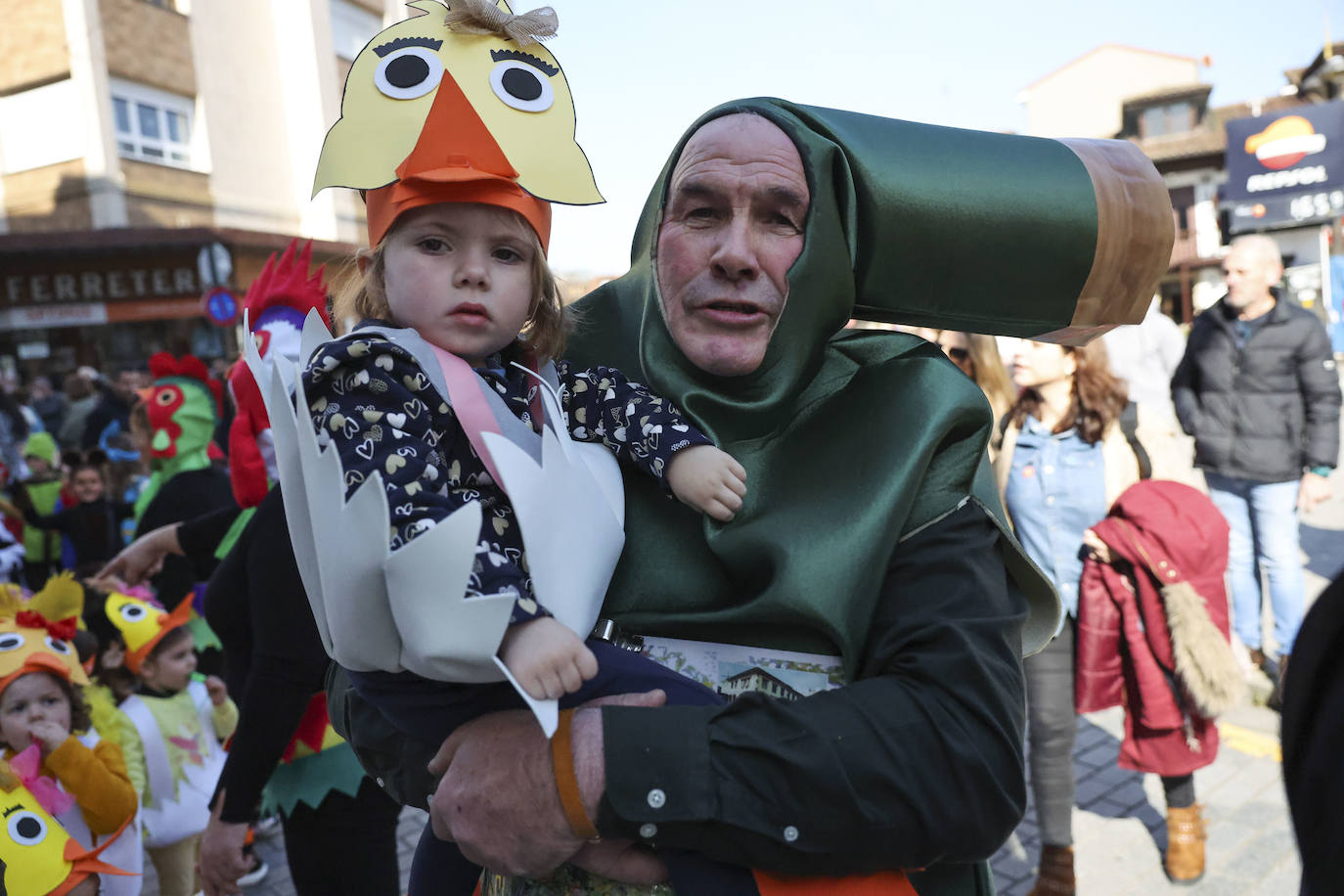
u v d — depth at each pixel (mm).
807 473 1226
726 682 1178
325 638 1115
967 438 1222
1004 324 1327
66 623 2646
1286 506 4613
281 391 1084
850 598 1122
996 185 1223
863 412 1256
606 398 1297
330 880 2053
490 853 1063
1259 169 13641
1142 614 2977
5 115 16938
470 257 1194
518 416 1240
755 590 1182
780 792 1004
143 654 3104
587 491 1142
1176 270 29844
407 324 1215
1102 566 3006
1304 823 810
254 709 1896
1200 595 2928
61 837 2240
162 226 17469
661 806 1008
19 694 2396
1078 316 1295
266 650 1905
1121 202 1236
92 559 5449
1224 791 3783
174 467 3932
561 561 1070
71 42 16328
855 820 999
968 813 1022
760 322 1227
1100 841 3484
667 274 1266
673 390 1281
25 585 5496
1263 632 5246
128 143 17062
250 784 1902
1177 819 3174
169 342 17641
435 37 1213
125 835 2496
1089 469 3062
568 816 1021
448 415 1138
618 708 1065
